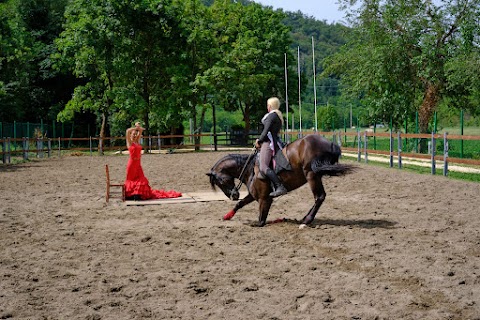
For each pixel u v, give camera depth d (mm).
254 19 57875
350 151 32125
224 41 49375
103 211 11930
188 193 14766
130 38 41094
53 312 5348
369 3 34656
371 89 36188
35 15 55938
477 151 32344
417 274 6535
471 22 30984
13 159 31734
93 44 39812
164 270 6875
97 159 32312
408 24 32938
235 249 8031
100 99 42969
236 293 5867
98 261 7363
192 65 44281
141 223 10414
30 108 54000
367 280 6305
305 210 11742
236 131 52938
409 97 34594
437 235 8883
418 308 5352
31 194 15070
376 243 8203
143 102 40156
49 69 52938
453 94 34750
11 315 5270
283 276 6516
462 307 5375
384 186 15812
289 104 60000
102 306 5492
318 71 127750
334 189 15359
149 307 5453
